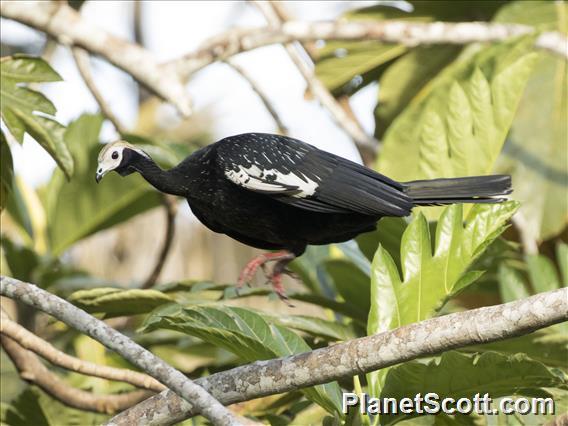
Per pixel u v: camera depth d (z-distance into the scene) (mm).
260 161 9383
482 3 15445
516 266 12156
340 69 15391
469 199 9031
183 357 13859
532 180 13773
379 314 8695
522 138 13977
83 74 13133
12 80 10914
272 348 8305
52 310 7523
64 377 12406
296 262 11609
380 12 15617
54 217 13414
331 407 8109
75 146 13250
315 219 9500
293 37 13758
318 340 10484
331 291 11633
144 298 9859
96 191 13320
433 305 8750
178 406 7809
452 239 8875
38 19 12891
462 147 10914
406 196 9070
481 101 10922
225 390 7633
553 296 6727
